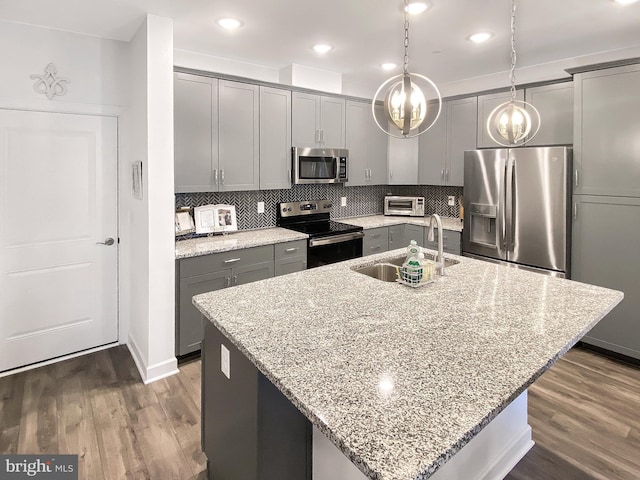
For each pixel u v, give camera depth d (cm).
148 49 258
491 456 184
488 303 179
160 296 278
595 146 310
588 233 319
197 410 244
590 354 321
